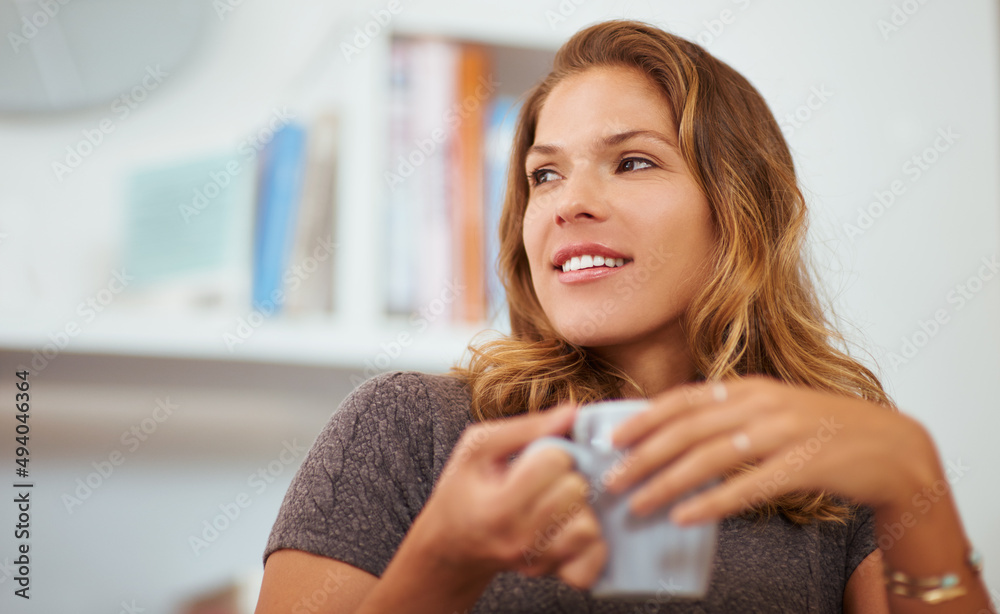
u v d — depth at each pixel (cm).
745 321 88
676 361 91
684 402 49
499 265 107
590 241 83
